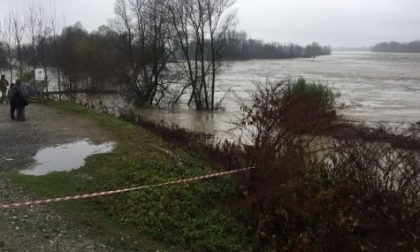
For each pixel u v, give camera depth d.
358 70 97.38
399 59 190.62
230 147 10.56
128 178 9.29
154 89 40.28
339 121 9.21
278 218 6.54
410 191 5.67
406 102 39.97
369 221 5.60
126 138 13.62
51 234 6.68
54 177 9.69
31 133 14.73
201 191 8.13
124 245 6.56
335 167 6.43
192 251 6.52
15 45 35.19
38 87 29.94
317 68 106.12
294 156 6.56
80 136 14.13
